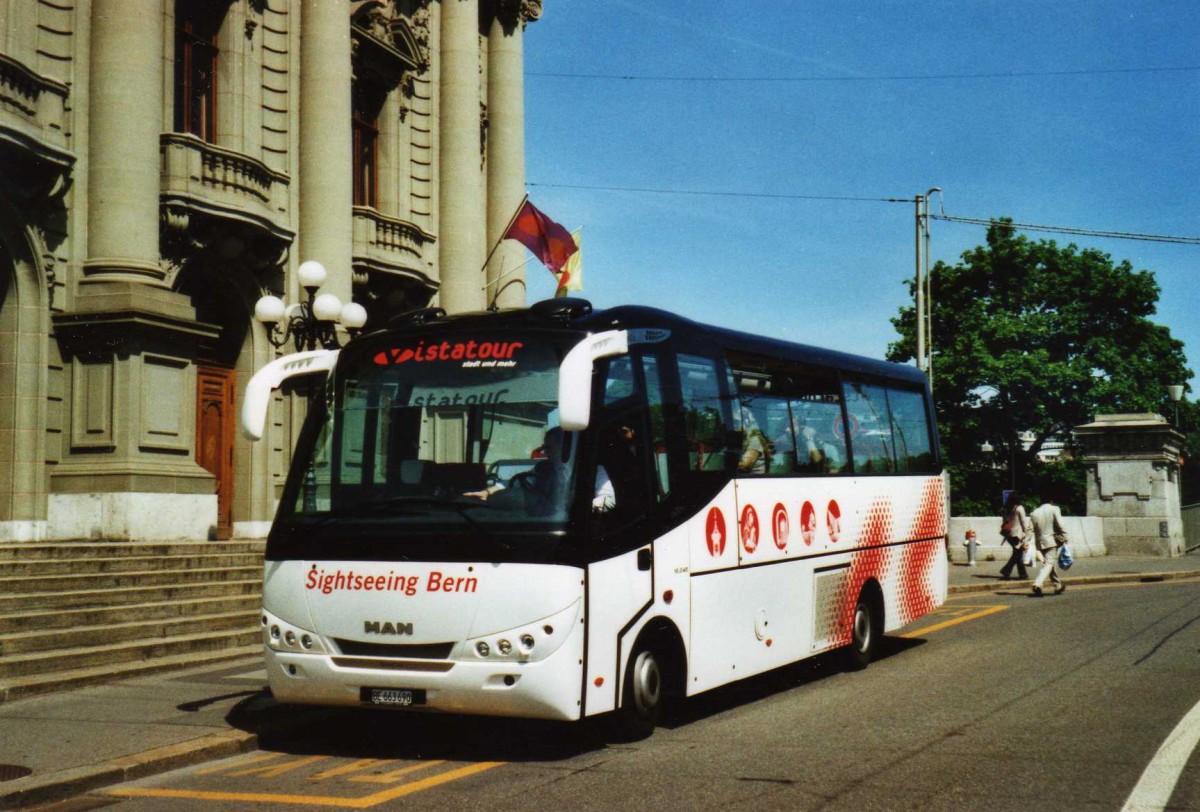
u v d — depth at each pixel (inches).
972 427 2212.1
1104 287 2235.5
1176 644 547.2
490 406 343.3
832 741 342.0
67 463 706.2
